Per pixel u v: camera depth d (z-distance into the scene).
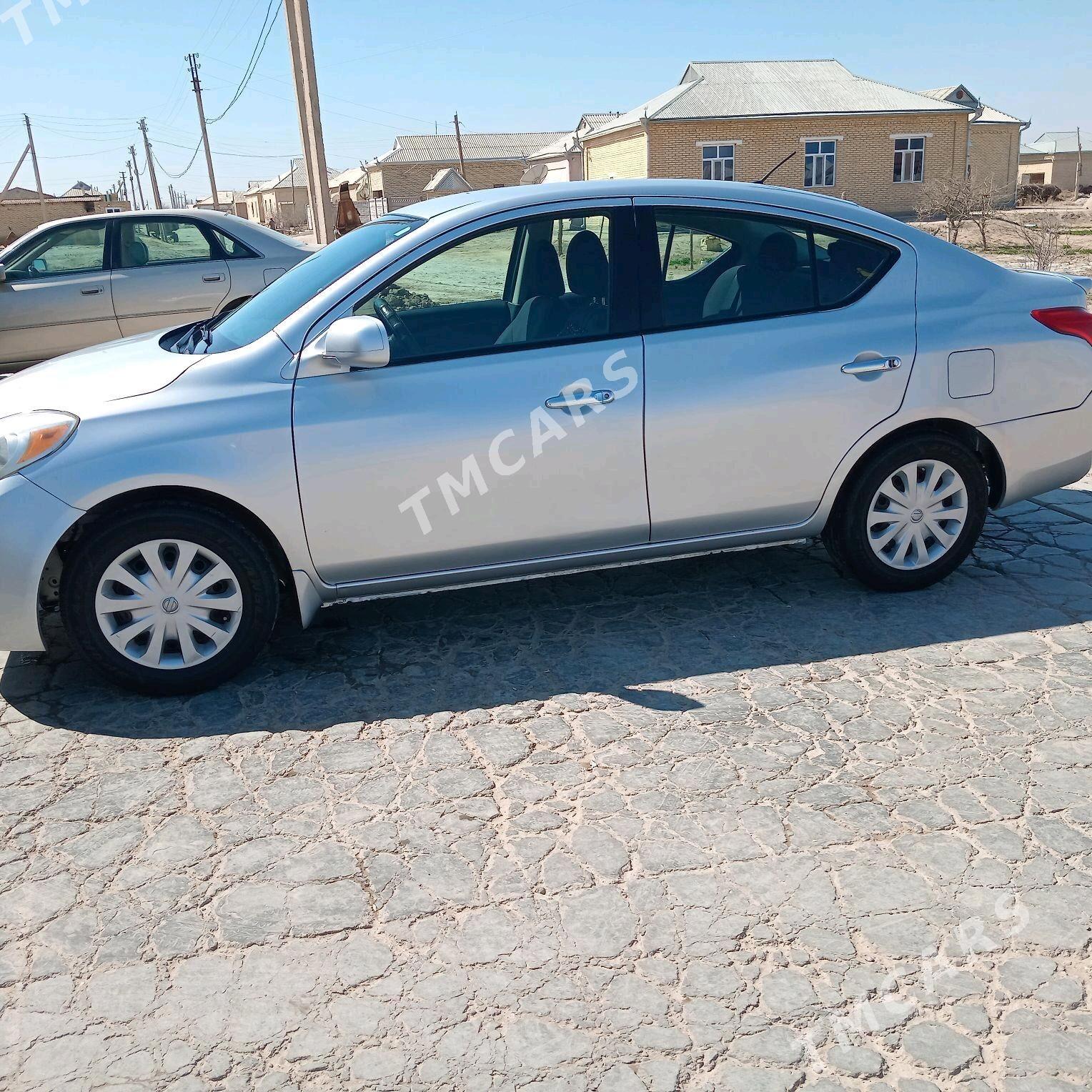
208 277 9.41
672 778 3.19
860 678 3.77
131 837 3.01
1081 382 4.41
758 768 3.23
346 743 3.46
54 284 9.16
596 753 3.35
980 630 4.12
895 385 4.18
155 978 2.46
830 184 40.34
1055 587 4.50
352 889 2.75
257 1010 2.35
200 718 3.67
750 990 2.35
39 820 3.10
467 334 3.90
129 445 3.60
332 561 3.85
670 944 2.50
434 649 4.14
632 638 4.17
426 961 2.48
